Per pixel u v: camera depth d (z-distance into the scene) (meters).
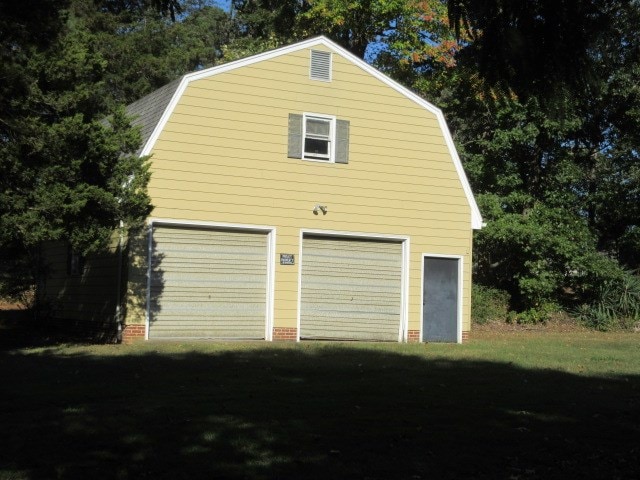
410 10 28.27
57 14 11.84
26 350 15.68
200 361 13.31
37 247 20.31
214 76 18.47
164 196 17.78
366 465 6.74
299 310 19.27
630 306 26.39
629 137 26.69
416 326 20.52
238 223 18.55
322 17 29.22
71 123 14.70
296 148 19.28
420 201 20.66
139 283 17.56
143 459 6.79
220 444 7.29
